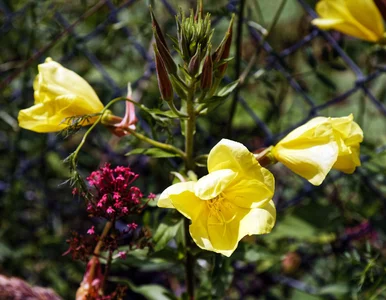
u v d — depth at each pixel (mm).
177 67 557
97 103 593
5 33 933
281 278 798
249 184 517
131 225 561
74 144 905
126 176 559
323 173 532
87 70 919
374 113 895
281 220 767
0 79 927
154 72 855
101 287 595
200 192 503
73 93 585
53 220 878
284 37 887
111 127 591
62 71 591
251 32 804
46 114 586
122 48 913
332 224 756
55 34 831
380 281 633
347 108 922
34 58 827
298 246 774
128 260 627
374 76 752
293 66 871
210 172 518
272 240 772
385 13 663
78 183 550
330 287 721
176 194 508
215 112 867
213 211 520
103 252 638
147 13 866
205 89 546
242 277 806
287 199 836
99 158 917
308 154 539
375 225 745
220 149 511
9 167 880
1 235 840
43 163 878
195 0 885
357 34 694
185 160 594
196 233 513
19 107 859
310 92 919
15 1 920
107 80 879
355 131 547
